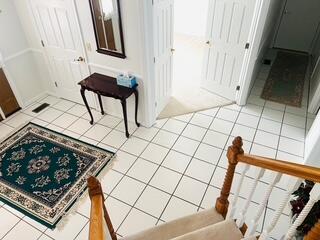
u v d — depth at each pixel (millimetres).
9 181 3146
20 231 2646
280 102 4508
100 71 3787
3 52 3898
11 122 4117
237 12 3678
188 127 3963
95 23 3297
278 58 5945
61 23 3627
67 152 3533
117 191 3025
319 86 4020
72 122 4094
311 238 1345
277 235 2494
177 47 6480
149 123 3895
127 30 3121
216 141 3701
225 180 2127
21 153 3525
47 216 2770
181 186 3074
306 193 2064
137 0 2803
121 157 3461
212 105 4414
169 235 2203
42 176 3203
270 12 4066
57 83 4484
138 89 3596
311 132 3541
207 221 2314
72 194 2982
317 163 3080
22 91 4371
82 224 2693
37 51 4215
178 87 4910
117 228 2656
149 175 3211
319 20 5672
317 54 5492
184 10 6637
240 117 4164
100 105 4094
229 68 4230
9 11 3799
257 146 3621
